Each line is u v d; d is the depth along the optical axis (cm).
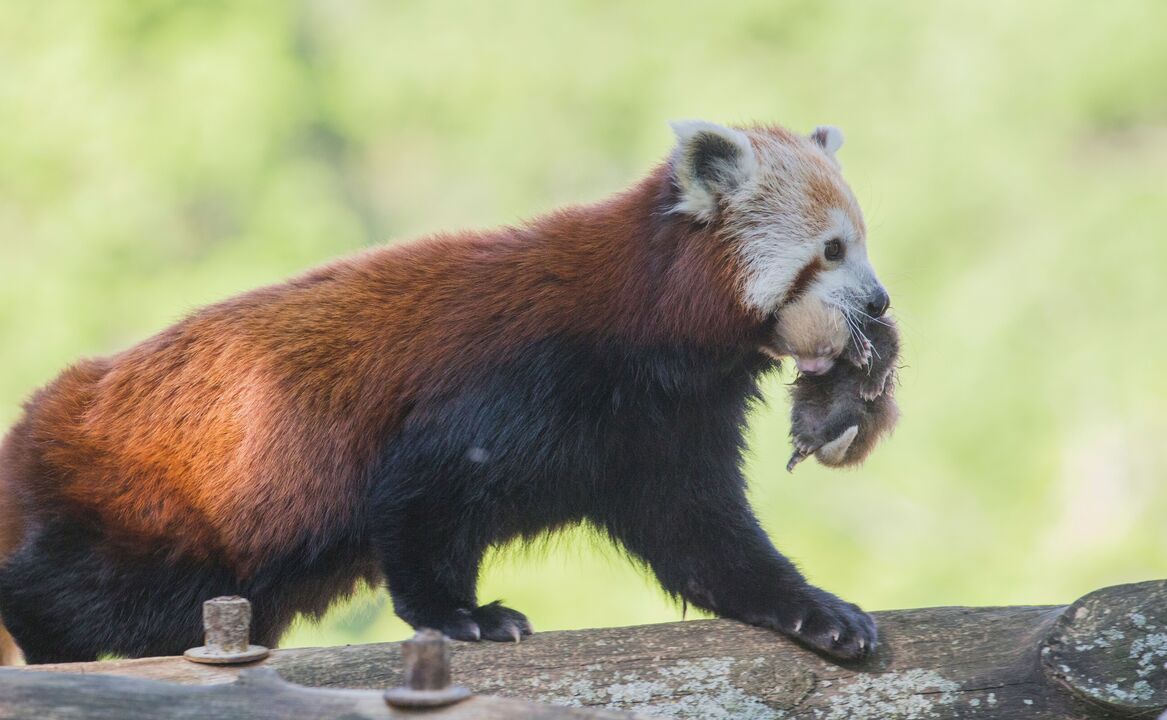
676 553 929
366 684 748
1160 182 2500
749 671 774
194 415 905
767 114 2578
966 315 2375
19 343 2525
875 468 2391
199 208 2759
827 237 923
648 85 2772
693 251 904
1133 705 712
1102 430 2491
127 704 614
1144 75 2508
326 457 902
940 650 773
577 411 888
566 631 805
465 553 873
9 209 2719
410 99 2889
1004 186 2480
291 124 2764
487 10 2875
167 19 2752
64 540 888
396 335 908
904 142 2539
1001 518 2361
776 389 1255
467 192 3039
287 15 2883
